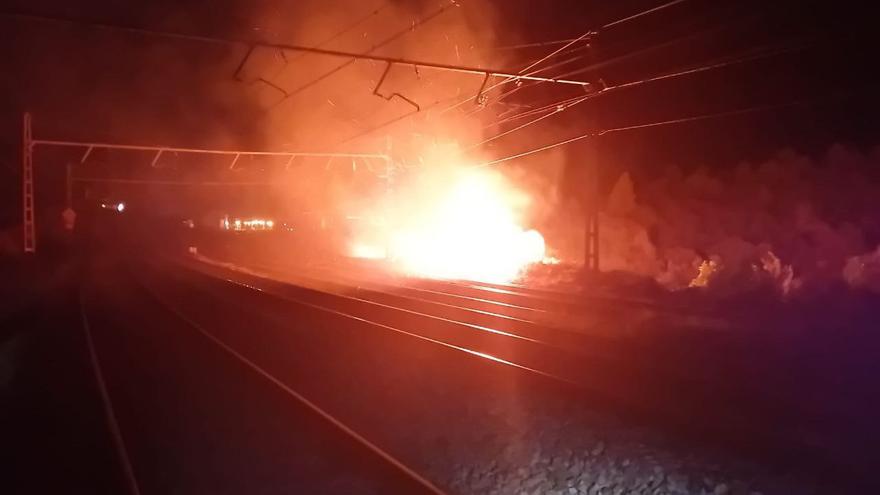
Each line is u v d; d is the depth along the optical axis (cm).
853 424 862
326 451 827
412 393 1134
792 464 742
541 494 716
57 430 961
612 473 759
